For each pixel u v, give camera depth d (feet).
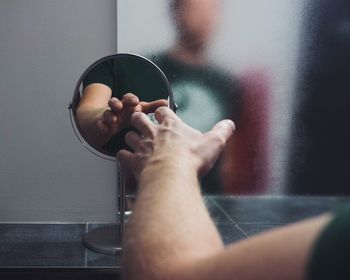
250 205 3.36
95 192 3.31
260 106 3.27
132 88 2.49
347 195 3.40
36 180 3.27
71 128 3.22
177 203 0.51
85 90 2.55
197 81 3.20
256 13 3.16
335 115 3.32
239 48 3.19
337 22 3.21
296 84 3.26
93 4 3.10
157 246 0.46
